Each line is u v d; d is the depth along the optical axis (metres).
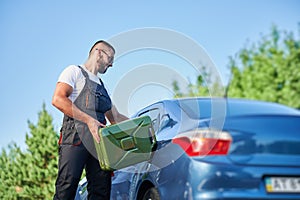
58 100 4.36
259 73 11.34
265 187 3.70
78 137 4.44
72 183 4.46
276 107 4.43
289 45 11.31
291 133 3.88
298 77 10.89
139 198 4.61
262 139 3.81
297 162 3.80
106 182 4.65
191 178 3.74
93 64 4.61
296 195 3.73
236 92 11.66
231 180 3.67
